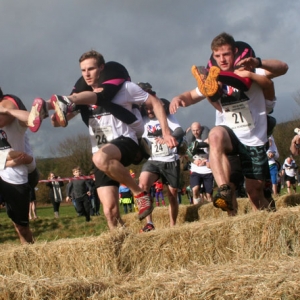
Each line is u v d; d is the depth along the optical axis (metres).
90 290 3.62
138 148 5.70
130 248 4.85
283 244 4.67
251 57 5.44
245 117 5.89
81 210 15.97
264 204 6.16
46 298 3.56
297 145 7.45
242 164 6.04
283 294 3.22
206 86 5.52
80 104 5.12
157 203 23.00
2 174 6.22
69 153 45.03
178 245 4.85
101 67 5.49
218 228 4.84
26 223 6.35
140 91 5.52
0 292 3.57
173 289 3.42
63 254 5.01
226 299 3.29
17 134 6.15
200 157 11.59
